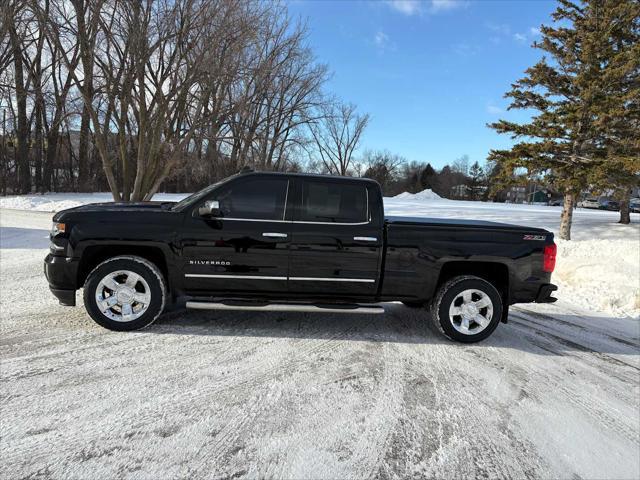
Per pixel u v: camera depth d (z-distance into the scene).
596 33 15.02
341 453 2.45
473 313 4.49
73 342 3.89
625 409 3.20
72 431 2.52
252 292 4.39
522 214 27.58
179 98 15.05
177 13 13.81
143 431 2.55
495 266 4.64
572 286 8.00
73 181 40.84
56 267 4.12
